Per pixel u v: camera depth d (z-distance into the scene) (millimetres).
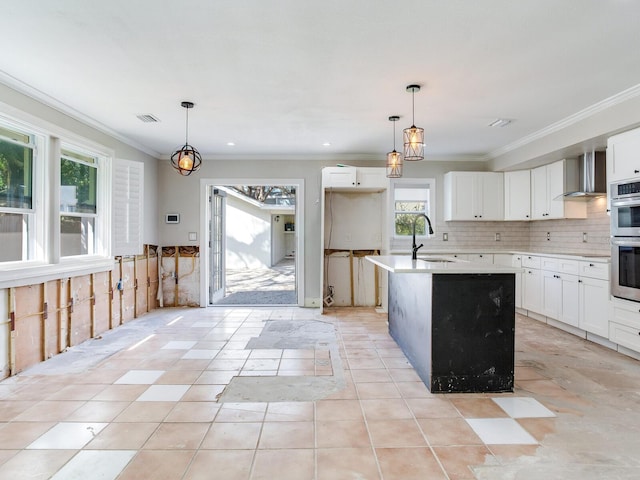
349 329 4371
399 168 3645
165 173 5645
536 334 4141
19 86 2971
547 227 5414
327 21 2119
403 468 1790
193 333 4180
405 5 1971
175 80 2932
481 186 5555
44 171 3344
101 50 2459
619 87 3062
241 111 3670
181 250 5656
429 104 3465
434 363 2639
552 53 2490
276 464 1822
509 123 4043
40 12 2021
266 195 11867
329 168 5223
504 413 2340
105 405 2438
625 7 1977
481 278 2645
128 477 1722
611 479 1699
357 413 2342
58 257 3443
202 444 1992
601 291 3666
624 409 2383
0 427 2162
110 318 4355
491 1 1936
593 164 4254
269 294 6918
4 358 2895
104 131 4234
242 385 2764
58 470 1770
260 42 2357
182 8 1994
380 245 5770
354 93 3189
